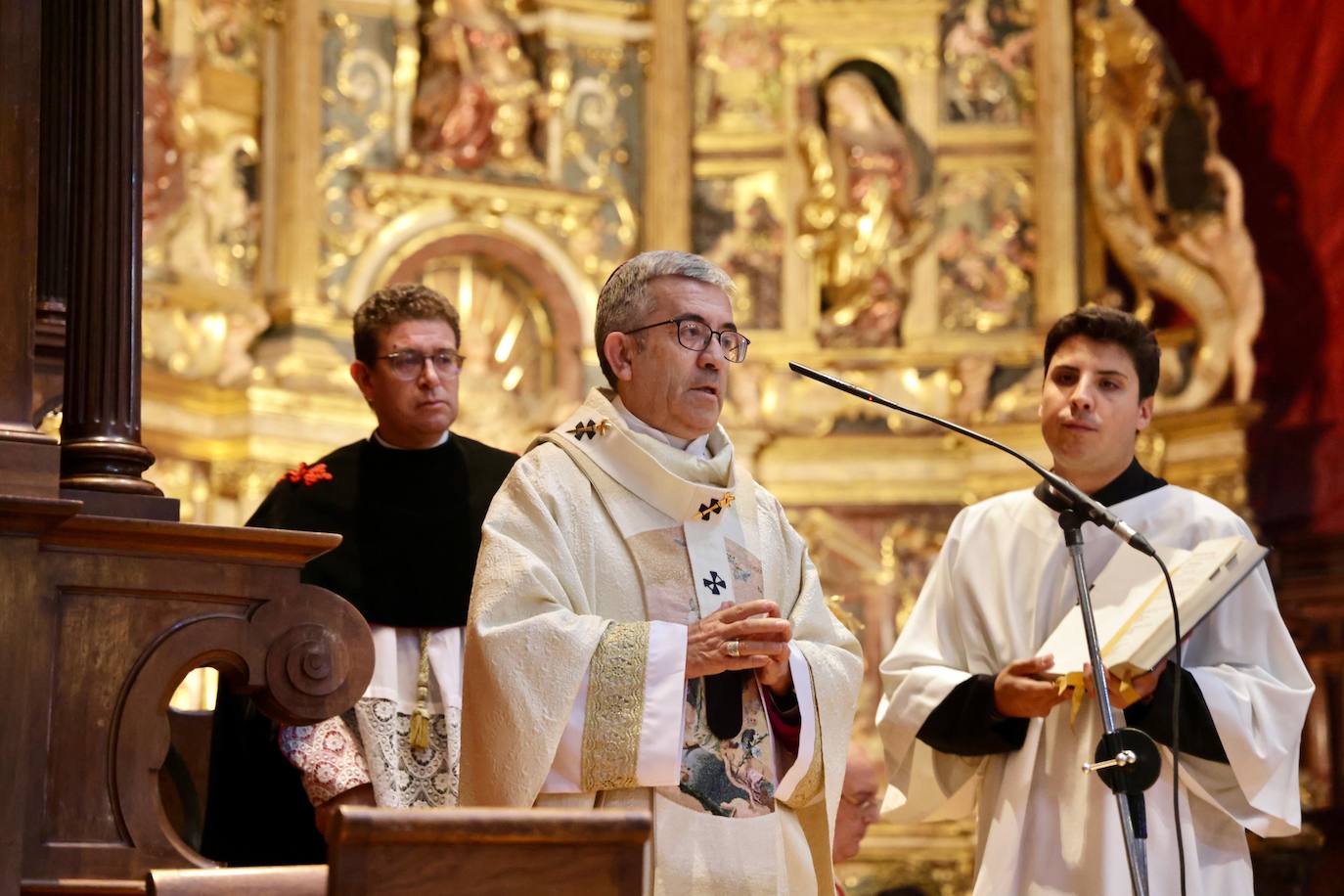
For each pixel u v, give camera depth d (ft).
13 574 13.24
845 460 45.14
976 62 48.65
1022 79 48.37
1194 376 44.01
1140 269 45.42
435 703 17.60
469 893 9.95
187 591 14.05
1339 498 42.55
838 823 21.21
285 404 40.91
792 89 48.34
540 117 46.96
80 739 13.51
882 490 44.91
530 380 45.73
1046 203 47.14
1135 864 14.55
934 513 44.98
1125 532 15.29
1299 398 43.78
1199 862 16.65
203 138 42.93
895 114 48.70
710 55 48.80
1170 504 17.93
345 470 18.89
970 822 41.11
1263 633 17.34
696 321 14.80
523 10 47.70
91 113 15.34
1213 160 44.93
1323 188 44.06
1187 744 16.42
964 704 17.37
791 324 47.06
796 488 44.93
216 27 43.37
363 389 19.39
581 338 45.85
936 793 18.15
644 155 48.03
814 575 15.43
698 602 14.47
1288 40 45.01
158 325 40.47
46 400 18.62
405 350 18.98
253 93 44.21
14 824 12.94
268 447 40.57
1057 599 17.93
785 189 47.88
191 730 19.17
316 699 14.37
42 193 18.90
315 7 44.60
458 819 9.95
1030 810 17.12
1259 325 43.60
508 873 10.03
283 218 43.50
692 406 14.80
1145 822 15.87
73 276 15.20
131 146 15.43
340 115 44.91
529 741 13.37
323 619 14.52
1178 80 46.19
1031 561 18.24
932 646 18.57
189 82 42.09
